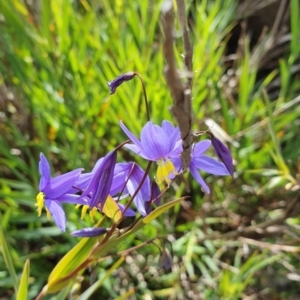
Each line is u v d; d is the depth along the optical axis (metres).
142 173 0.10
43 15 0.20
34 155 0.20
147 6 0.21
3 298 0.17
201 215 0.19
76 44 0.21
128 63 0.19
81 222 0.17
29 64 0.20
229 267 0.17
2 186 0.19
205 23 0.21
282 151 0.20
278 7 0.25
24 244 0.19
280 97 0.21
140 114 0.19
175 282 0.17
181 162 0.09
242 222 0.19
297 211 0.18
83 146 0.19
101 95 0.19
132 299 0.17
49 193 0.09
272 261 0.18
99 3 0.24
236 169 0.20
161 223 0.18
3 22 0.21
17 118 0.20
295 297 0.18
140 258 0.18
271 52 0.26
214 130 0.17
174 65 0.06
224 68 0.22
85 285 0.17
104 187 0.09
